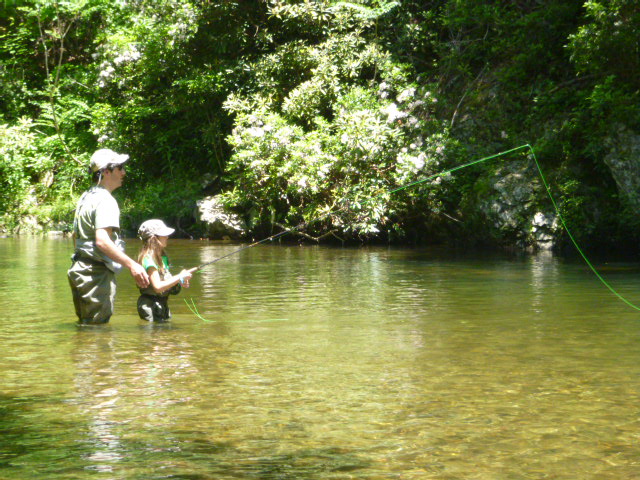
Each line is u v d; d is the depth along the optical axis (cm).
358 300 691
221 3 1812
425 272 943
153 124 2064
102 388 365
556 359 430
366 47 1714
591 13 1314
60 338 499
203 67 1884
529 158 1369
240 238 1616
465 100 1598
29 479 252
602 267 991
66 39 2505
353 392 358
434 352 451
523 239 1314
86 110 2314
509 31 1625
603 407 331
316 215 1471
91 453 276
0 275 923
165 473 256
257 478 252
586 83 1420
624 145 1225
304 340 492
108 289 566
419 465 263
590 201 1288
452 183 1437
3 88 2395
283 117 1680
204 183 1895
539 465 262
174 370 403
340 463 265
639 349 459
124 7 2239
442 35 1814
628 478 251
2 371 400
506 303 665
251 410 328
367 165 1457
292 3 1792
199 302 682
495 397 348
